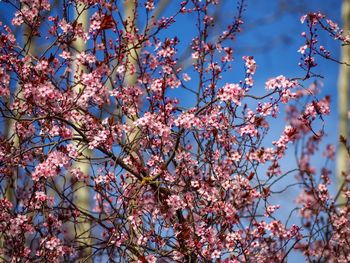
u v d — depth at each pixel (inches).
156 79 209.0
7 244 217.2
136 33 216.8
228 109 205.0
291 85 197.2
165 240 199.9
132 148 204.1
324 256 253.1
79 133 195.6
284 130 217.6
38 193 199.5
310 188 257.1
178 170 208.7
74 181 223.9
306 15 200.5
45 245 204.7
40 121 208.2
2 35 199.0
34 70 198.8
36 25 202.2
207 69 220.7
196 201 212.5
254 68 198.5
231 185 211.2
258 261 218.4
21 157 201.9
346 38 206.4
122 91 210.7
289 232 214.5
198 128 199.5
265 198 214.4
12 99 215.2
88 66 202.8
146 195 216.4
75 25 199.9
